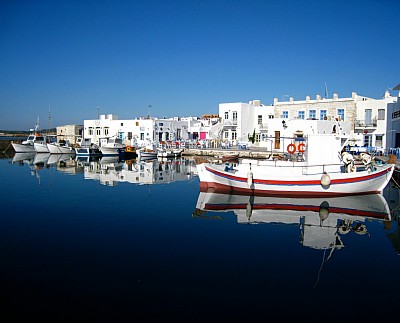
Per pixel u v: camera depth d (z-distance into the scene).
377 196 21.16
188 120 72.50
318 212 17.20
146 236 12.80
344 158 21.17
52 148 61.97
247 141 60.97
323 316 7.31
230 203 19.31
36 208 17.66
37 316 7.21
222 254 10.88
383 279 9.10
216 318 7.20
